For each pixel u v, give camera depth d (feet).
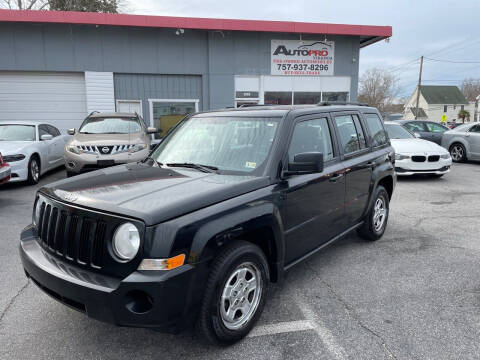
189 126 12.39
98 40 44.62
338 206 12.57
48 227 8.59
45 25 43.24
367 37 51.83
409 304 10.69
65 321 9.77
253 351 8.52
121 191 8.38
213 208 8.05
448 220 19.63
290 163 9.70
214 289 7.88
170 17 44.24
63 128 46.24
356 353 8.43
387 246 15.60
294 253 10.71
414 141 32.68
